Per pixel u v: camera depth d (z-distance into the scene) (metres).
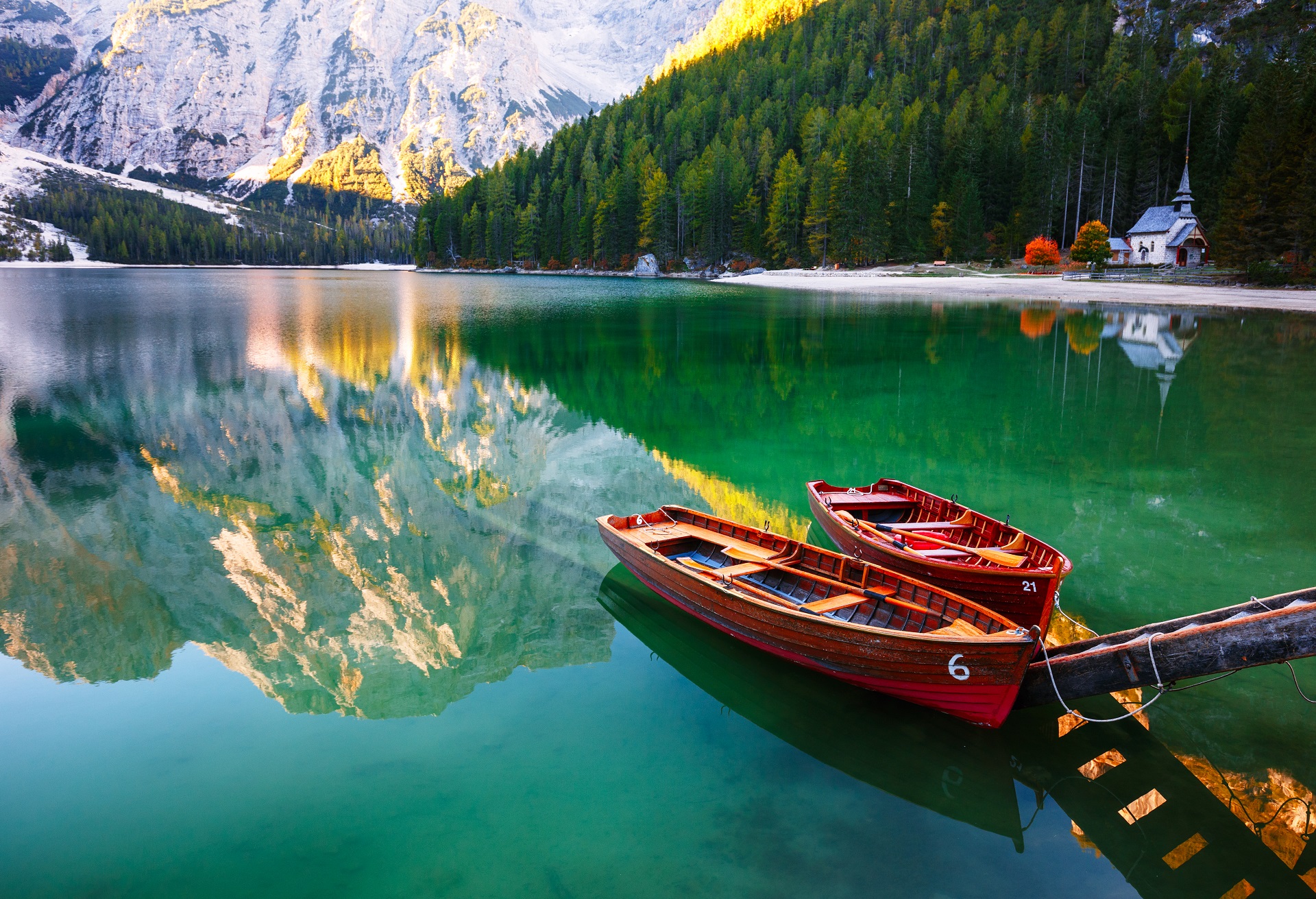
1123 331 44.50
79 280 116.06
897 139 107.56
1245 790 7.23
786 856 6.47
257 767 7.75
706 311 64.25
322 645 10.49
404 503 16.77
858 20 169.75
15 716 8.80
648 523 12.36
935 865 6.34
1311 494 16.27
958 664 7.74
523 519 15.77
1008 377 31.33
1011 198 105.75
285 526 15.40
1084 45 138.25
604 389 30.55
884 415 25.14
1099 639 8.16
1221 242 73.00
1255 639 6.77
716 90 161.62
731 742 8.11
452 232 168.00
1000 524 11.35
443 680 9.48
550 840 6.66
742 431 23.27
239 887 6.17
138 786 7.49
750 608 9.27
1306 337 40.03
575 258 143.62
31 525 15.48
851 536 11.91
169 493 17.52
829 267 111.25
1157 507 15.57
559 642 10.47
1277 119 67.75
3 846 6.67
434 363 36.91
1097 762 7.71
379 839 6.68
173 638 10.79
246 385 30.97
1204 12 150.75
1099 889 6.09
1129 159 104.44
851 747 8.02
